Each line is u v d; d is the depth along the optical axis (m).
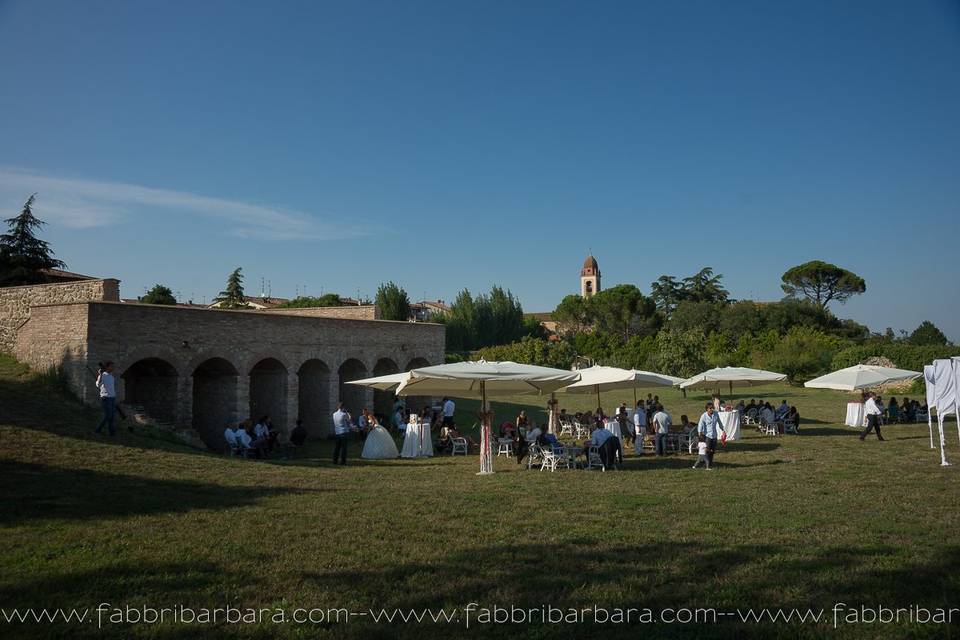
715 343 68.06
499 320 92.25
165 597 7.75
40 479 14.15
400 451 26.52
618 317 90.31
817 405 44.06
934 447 23.23
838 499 13.68
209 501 13.17
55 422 19.88
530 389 20.81
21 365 25.56
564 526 11.33
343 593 7.94
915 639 6.58
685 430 24.94
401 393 20.66
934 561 8.97
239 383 28.19
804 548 9.73
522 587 8.16
